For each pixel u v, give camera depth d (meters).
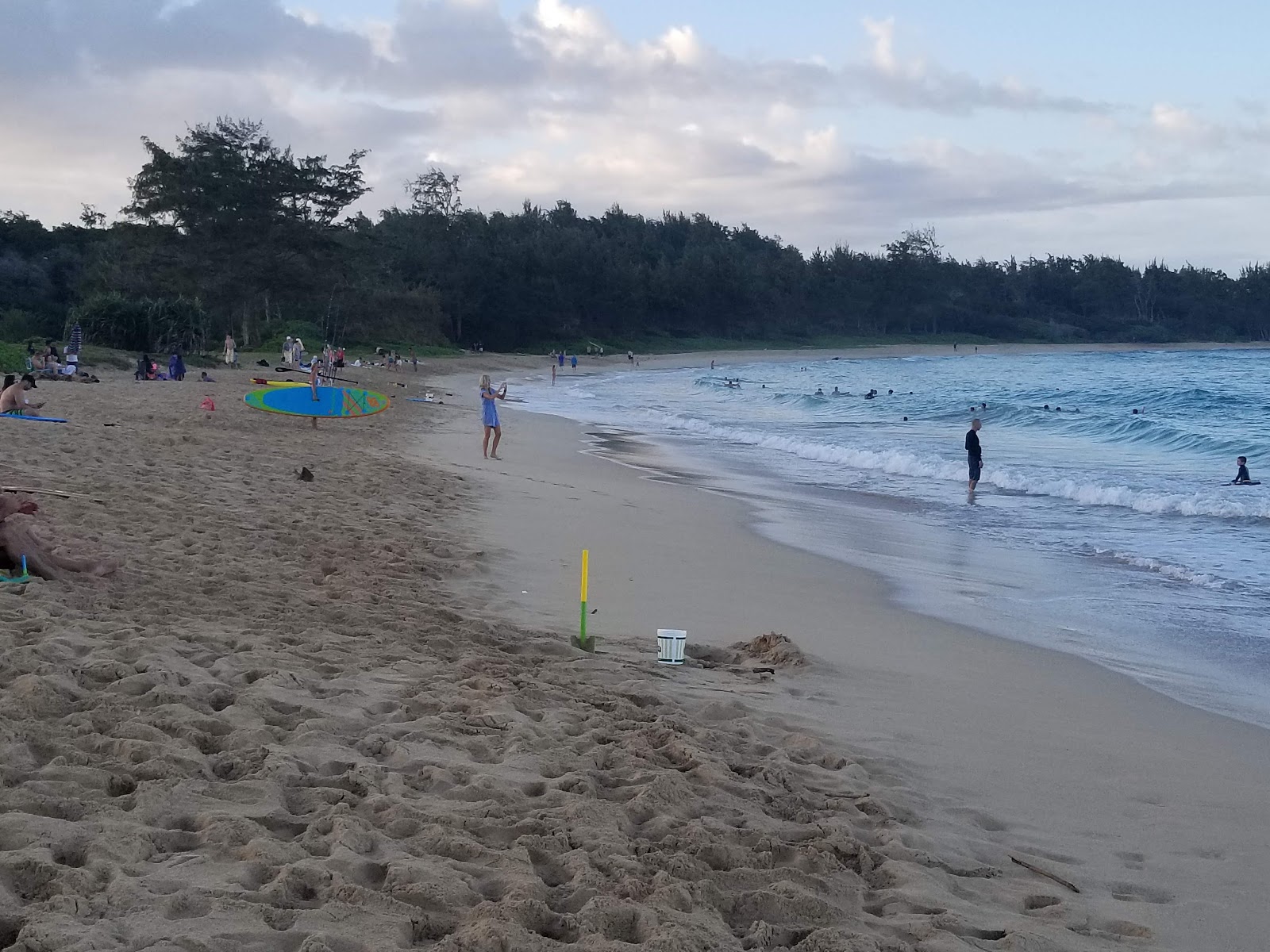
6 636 5.91
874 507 17.58
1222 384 55.16
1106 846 5.14
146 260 65.44
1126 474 21.50
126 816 3.94
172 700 5.29
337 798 4.40
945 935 3.89
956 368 88.75
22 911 3.14
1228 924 4.33
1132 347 150.75
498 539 12.52
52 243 78.75
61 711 5.00
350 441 21.95
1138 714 7.38
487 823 4.28
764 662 8.17
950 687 7.81
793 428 33.25
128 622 6.77
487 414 21.64
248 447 18.12
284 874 3.56
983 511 17.22
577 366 87.38
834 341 137.62
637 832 4.49
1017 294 163.88
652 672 7.47
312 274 70.38
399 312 88.62
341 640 7.09
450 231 105.12
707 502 17.44
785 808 5.06
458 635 7.77
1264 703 7.77
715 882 4.07
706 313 130.25
